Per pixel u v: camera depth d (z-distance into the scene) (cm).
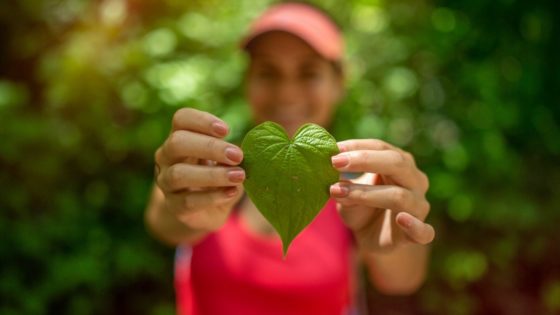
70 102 110
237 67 111
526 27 113
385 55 115
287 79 71
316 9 79
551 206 114
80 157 109
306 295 62
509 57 115
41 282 103
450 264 111
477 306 119
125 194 110
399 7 119
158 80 108
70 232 105
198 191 44
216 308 64
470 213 108
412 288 69
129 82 110
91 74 109
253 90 73
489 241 114
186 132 42
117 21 113
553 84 114
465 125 112
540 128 114
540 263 118
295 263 63
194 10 118
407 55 115
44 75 114
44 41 124
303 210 39
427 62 116
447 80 115
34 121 106
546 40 113
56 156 107
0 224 102
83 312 104
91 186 111
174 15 118
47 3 122
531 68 113
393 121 112
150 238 109
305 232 64
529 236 116
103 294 107
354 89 111
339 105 109
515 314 116
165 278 110
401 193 42
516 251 117
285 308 62
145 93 109
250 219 65
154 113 108
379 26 119
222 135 42
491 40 114
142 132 107
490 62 114
